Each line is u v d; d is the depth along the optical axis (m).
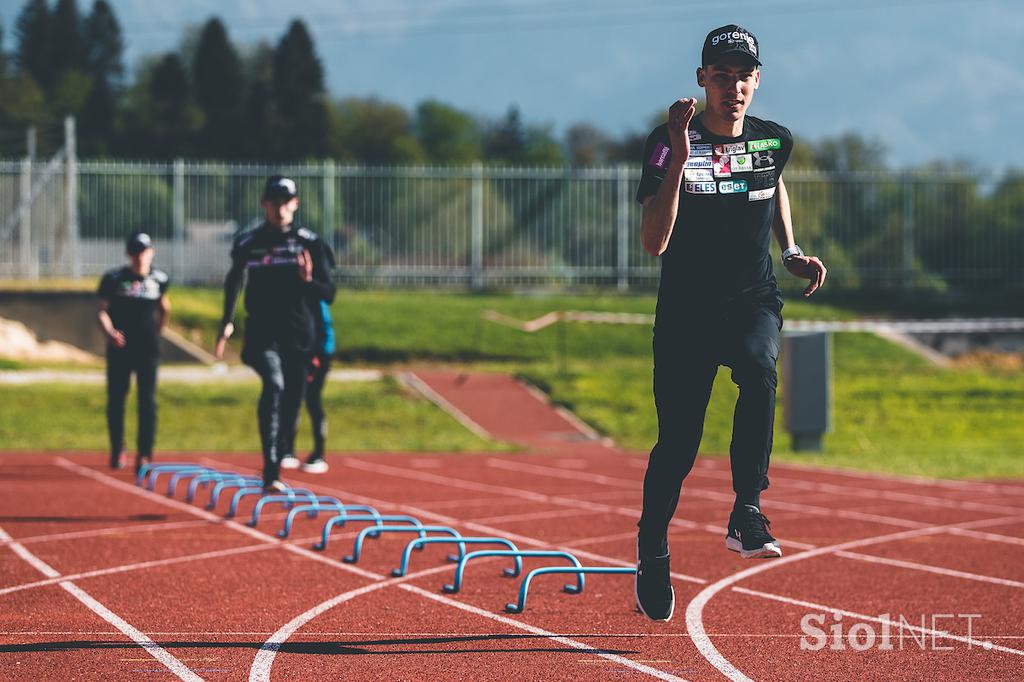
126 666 10.83
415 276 66.88
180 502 23.73
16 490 25.47
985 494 27.28
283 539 19.14
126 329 26.11
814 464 34.78
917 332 62.06
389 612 13.55
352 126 188.50
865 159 129.38
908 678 10.71
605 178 67.50
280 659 11.16
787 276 68.81
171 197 67.56
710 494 26.77
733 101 10.86
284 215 20.77
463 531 20.59
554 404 46.72
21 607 13.65
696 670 10.90
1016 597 14.90
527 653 11.52
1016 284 68.81
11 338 51.94
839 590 15.30
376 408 44.41
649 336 59.66
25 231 61.12
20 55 192.25
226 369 50.66
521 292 67.00
